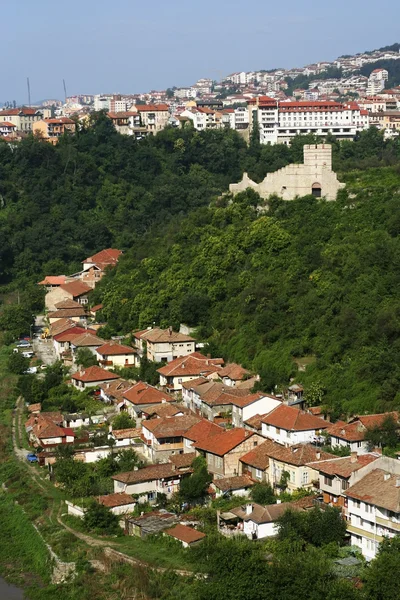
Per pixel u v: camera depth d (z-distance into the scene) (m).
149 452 156.62
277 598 106.50
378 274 184.38
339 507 122.38
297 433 145.25
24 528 140.50
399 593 100.44
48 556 130.75
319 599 104.75
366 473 122.56
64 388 195.62
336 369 163.50
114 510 138.38
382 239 196.38
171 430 155.12
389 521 112.56
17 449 170.62
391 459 123.19
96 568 125.38
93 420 177.50
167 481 143.38
